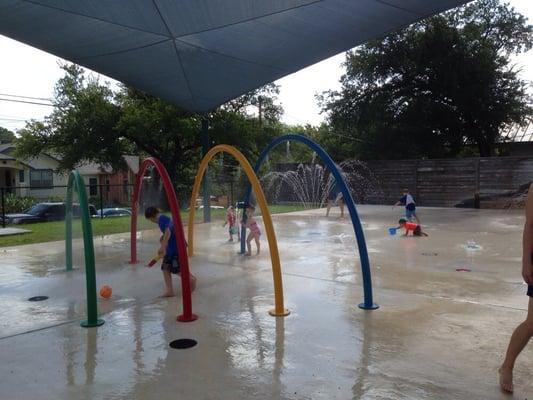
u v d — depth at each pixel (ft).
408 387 10.54
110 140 85.30
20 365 12.21
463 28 82.89
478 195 61.93
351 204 16.87
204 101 35.58
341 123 91.71
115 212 73.31
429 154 87.92
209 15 21.18
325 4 19.86
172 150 90.12
